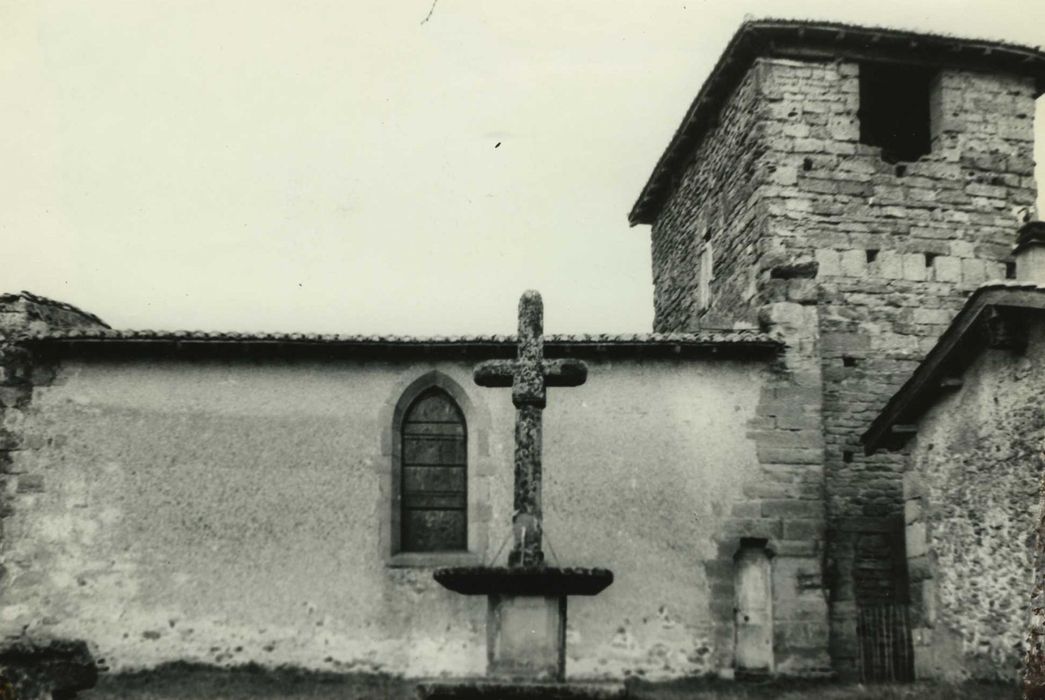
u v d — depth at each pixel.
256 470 14.99
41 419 15.02
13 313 15.24
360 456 15.06
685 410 15.25
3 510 14.77
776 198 17.86
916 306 17.77
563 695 9.26
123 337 14.91
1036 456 11.99
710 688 14.09
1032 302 11.86
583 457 15.09
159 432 15.05
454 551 15.03
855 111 18.20
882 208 18.02
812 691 13.85
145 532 14.77
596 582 9.70
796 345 15.42
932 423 13.80
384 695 13.54
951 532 13.27
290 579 14.66
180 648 14.44
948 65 18.50
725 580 14.81
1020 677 11.91
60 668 13.35
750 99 18.44
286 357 15.27
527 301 10.61
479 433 15.16
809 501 15.05
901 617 15.92
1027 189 18.41
